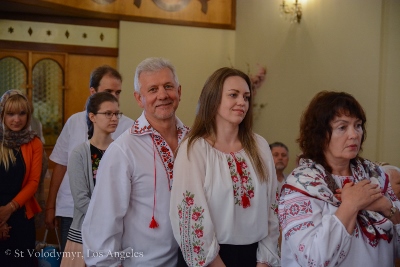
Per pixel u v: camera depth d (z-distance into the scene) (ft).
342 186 6.18
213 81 7.00
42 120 22.89
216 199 6.70
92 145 9.50
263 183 6.99
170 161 7.50
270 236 7.07
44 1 20.65
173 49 23.68
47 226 11.75
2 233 10.44
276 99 21.40
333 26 18.04
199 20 23.97
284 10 20.93
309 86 19.39
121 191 7.27
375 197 5.87
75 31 22.99
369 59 16.22
